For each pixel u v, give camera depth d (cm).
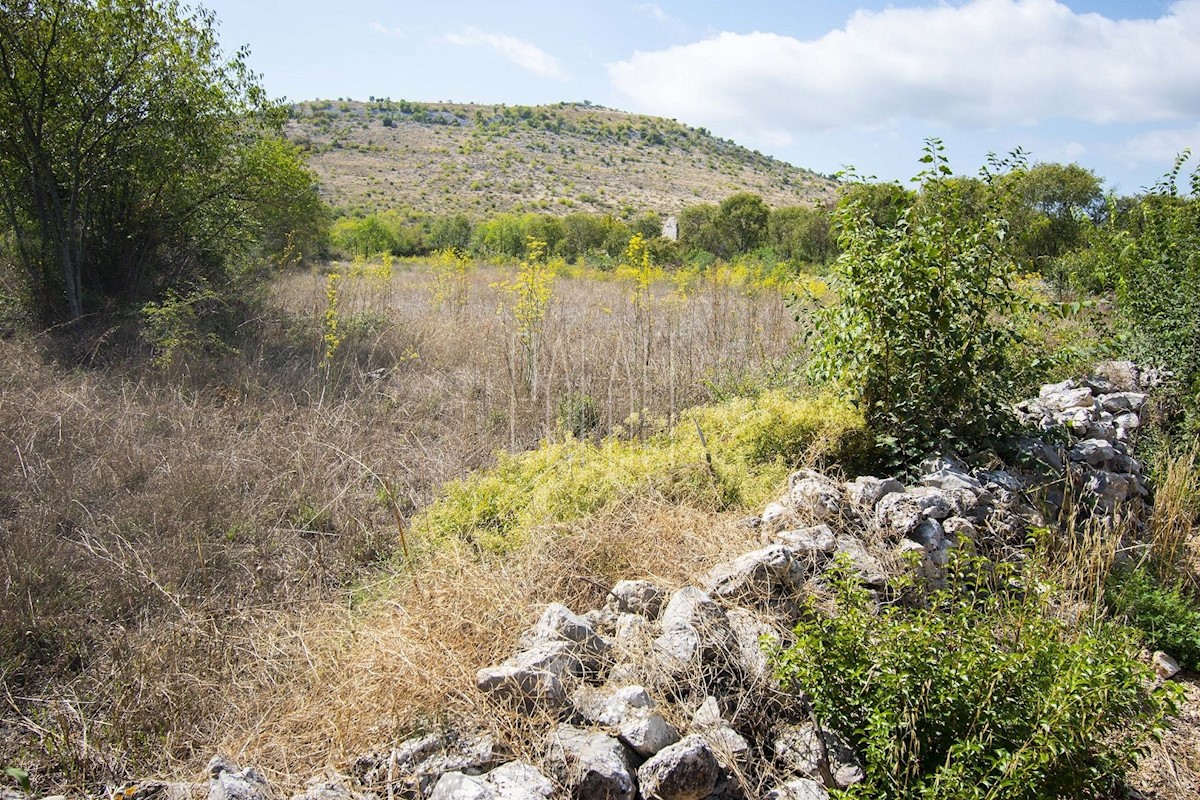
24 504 533
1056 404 666
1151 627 448
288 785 288
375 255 2647
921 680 288
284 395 800
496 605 370
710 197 7825
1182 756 366
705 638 330
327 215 2303
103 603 437
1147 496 586
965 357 516
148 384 802
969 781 270
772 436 545
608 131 10662
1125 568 482
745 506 481
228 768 286
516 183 7219
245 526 523
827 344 536
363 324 1066
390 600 409
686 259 2636
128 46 997
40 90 956
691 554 416
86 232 1059
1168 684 280
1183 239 779
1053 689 274
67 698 370
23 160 993
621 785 271
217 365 888
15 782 314
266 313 1116
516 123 10294
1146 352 778
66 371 833
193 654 391
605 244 2914
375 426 732
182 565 473
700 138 11512
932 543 421
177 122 1043
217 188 1147
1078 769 278
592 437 683
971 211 577
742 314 1047
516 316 906
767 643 314
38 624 409
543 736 292
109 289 1082
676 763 272
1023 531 468
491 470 584
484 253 2931
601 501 477
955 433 530
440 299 1341
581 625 340
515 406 745
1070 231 1523
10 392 711
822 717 298
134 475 589
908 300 502
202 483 562
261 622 424
